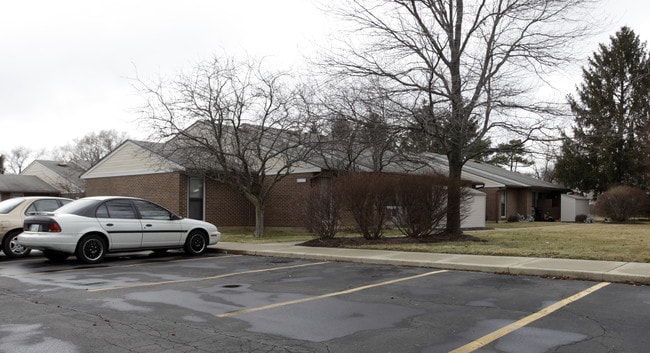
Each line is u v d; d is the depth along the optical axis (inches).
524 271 378.6
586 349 198.2
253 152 840.9
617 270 358.0
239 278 385.1
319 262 479.2
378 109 638.5
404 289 330.0
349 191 606.2
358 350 201.5
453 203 627.2
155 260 509.4
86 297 310.7
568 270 362.0
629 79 1536.7
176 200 864.9
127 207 506.3
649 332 220.4
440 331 227.5
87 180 1043.9
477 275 382.3
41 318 256.1
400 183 605.0
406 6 636.1
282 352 199.5
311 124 740.0
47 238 450.6
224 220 916.0
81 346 207.6
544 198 1536.7
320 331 230.2
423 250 511.8
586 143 644.7
